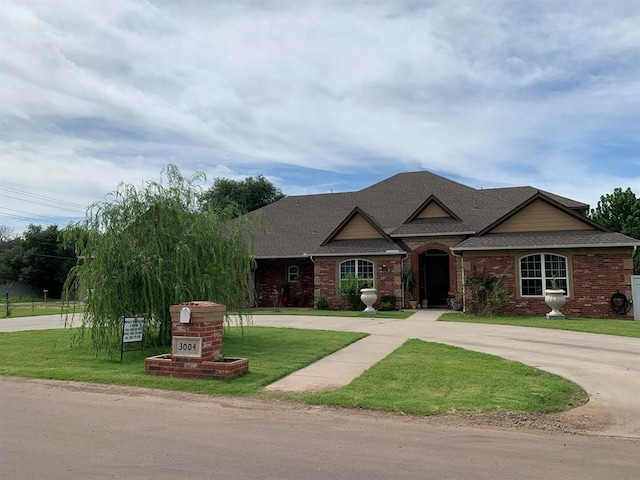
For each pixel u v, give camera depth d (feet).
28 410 23.95
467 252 78.54
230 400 26.13
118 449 18.22
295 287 98.99
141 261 39.34
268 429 21.06
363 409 24.36
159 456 17.51
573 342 45.80
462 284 83.97
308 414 23.57
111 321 39.24
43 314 98.22
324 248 91.20
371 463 17.04
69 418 22.53
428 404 24.64
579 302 73.26
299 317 73.36
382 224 98.58
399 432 20.81
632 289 70.90
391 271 86.84
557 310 69.67
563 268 74.64
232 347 41.47
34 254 195.21
